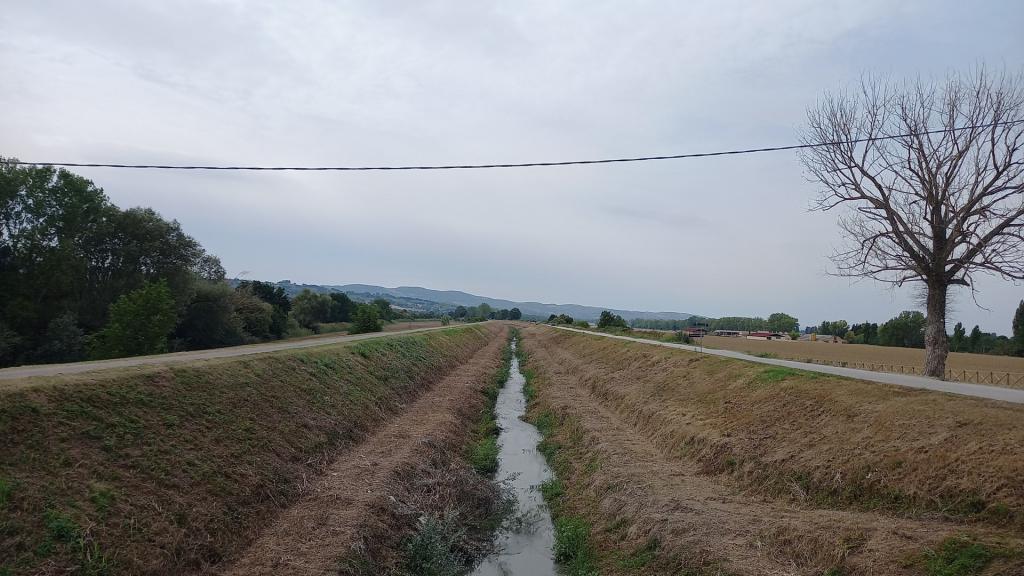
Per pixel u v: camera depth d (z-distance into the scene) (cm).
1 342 3188
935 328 2411
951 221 2311
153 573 770
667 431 1667
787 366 1977
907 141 2403
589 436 1788
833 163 2645
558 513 1341
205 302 4994
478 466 1662
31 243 3619
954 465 904
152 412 1078
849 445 1109
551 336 7162
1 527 678
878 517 889
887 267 2552
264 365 1650
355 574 898
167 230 4534
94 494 807
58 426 891
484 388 3012
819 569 800
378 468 1367
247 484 1062
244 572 852
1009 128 2158
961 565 686
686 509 1083
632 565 989
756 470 1216
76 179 3916
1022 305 6400
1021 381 3028
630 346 3522
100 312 4031
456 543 1134
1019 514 761
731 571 828
